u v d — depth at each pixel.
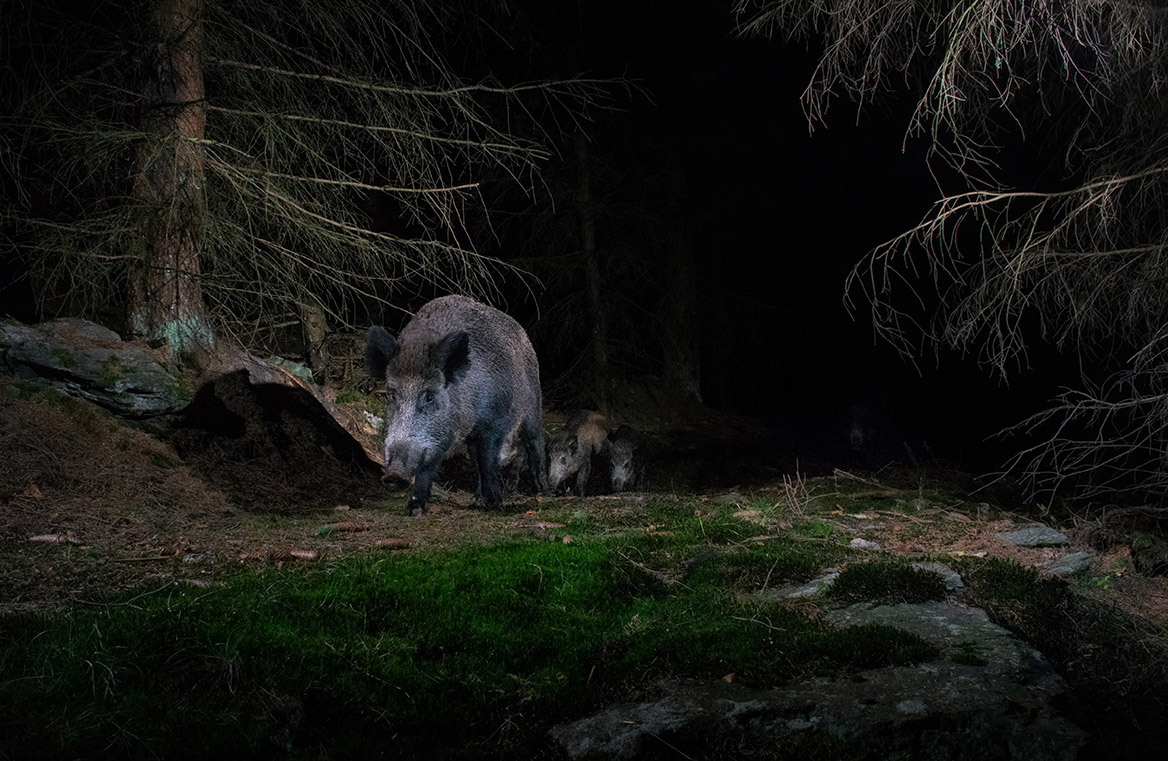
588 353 16.16
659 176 16.70
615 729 4.23
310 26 10.35
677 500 9.84
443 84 12.31
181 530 7.31
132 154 9.75
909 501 10.06
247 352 10.69
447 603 5.55
